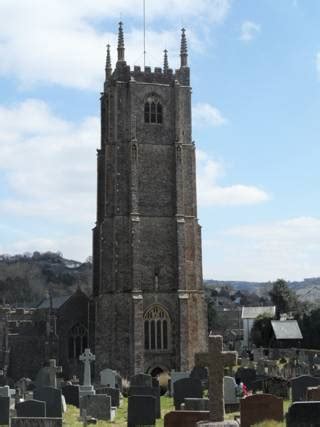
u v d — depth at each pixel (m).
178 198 82.81
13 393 54.97
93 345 86.06
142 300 79.00
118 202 82.12
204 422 27.20
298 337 106.81
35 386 59.75
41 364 88.56
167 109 85.38
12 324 89.50
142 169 83.19
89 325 86.88
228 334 153.88
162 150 84.12
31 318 94.50
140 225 81.56
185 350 78.81
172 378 58.88
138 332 77.62
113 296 79.94
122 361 78.44
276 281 148.25
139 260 79.94
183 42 87.81
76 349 88.38
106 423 39.56
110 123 84.38
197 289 82.69
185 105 86.50
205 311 82.81
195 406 38.41
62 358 87.19
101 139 89.94
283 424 30.20
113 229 81.94
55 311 90.38
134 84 84.25
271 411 31.42
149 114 84.56
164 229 82.38
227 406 43.06
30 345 88.88
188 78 87.12
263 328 114.25
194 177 85.06
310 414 26.22
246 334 156.25
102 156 88.94
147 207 82.38
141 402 35.44
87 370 55.25
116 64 85.38
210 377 27.42
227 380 44.28
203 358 27.67
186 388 44.97
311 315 109.56
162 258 81.62
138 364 76.94
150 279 80.62
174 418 30.03
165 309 80.19
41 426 30.97
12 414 39.66
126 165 83.12
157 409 40.97
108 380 61.34
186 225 83.62
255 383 50.09
